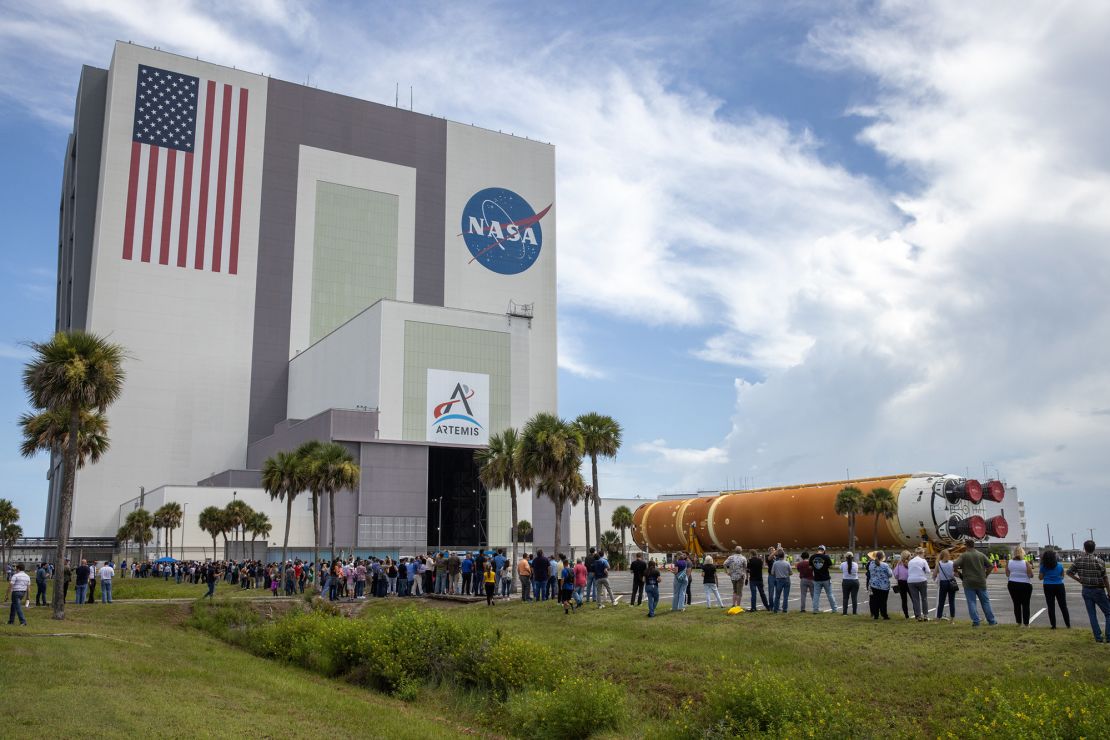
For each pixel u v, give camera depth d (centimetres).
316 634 2553
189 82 11462
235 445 11175
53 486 13512
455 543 10288
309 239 12050
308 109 12369
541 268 13812
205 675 2006
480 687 2020
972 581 2120
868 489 6166
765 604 2762
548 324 13675
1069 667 1628
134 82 11050
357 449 9219
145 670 1975
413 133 13175
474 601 3800
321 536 8975
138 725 1346
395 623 2381
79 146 11362
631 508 12238
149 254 10894
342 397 10262
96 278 10525
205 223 11325
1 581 6938
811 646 2062
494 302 13288
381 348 9606
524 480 5612
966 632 2036
